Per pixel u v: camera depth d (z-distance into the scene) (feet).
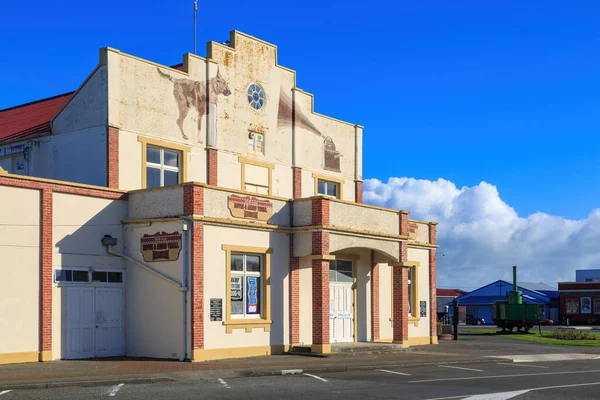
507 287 277.03
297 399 48.29
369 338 100.07
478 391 54.13
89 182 82.12
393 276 98.78
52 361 71.15
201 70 91.71
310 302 89.10
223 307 77.71
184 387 54.44
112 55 82.12
